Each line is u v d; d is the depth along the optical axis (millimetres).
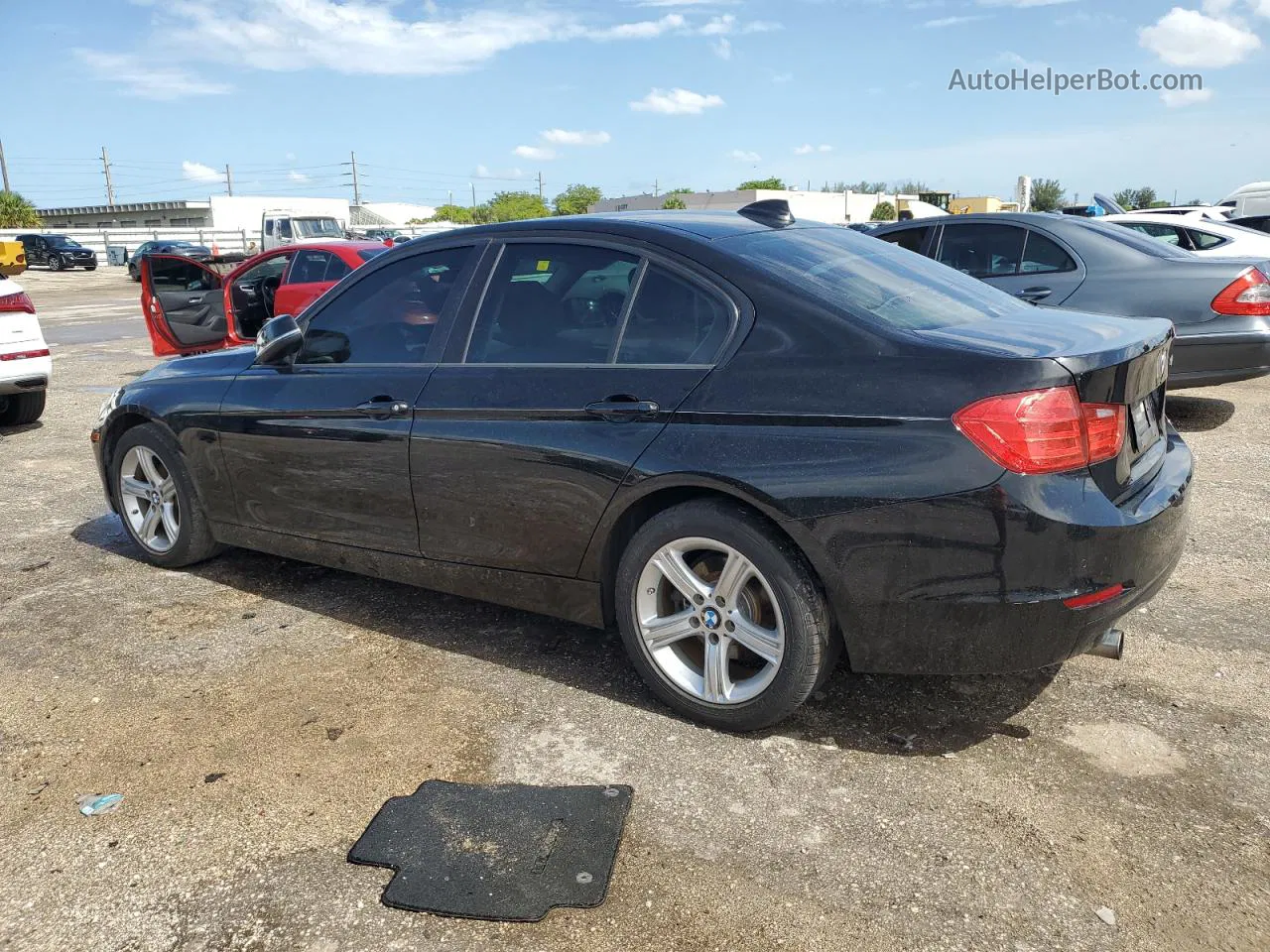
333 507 3803
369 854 2467
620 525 3156
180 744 3023
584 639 3734
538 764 2871
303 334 3902
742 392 2836
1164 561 2766
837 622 2795
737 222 3432
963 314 3068
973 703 3164
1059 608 2553
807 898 2283
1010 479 2510
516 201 92562
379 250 9078
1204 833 2482
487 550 3398
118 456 4598
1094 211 13945
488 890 2320
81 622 3984
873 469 2625
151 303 8844
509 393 3260
